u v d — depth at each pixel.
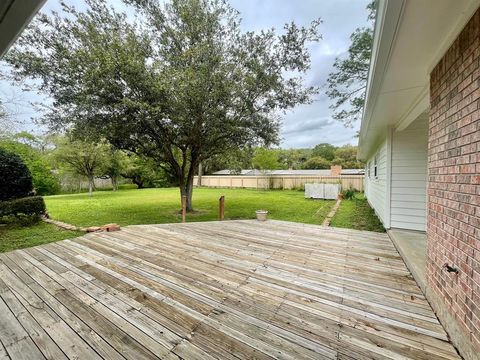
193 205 9.21
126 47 5.18
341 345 1.58
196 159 7.61
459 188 1.63
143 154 7.25
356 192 14.20
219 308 2.01
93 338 1.65
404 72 2.37
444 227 1.84
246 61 5.85
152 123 5.75
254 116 6.36
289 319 1.86
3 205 5.06
